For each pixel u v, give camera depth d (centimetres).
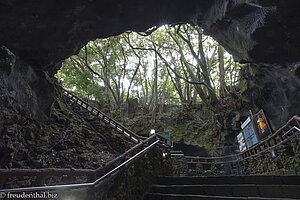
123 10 665
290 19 524
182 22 868
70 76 1339
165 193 463
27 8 486
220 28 755
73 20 586
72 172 226
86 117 1056
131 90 2273
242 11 591
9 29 516
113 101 1966
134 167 439
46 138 645
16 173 161
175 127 1706
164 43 1802
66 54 708
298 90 732
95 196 264
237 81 1509
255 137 882
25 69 593
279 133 668
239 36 682
